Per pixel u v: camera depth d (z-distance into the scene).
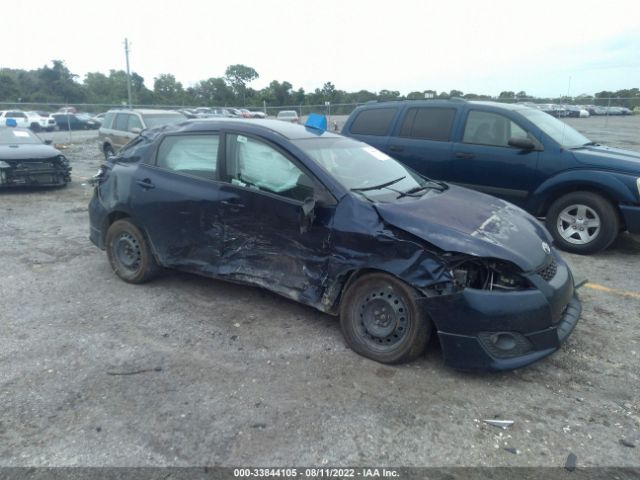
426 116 7.62
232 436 2.92
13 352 3.84
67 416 3.09
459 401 3.28
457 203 4.17
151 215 4.83
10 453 2.77
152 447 2.83
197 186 4.56
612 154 6.51
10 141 11.30
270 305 4.71
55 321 4.38
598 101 23.31
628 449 2.87
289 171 4.11
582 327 4.36
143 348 3.91
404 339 3.58
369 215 3.69
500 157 6.86
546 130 6.73
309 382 3.47
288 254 4.08
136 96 66.38
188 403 3.22
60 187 11.57
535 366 3.72
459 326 3.36
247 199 4.25
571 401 3.31
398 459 2.77
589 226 6.37
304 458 2.76
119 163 5.23
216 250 4.50
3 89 61.88
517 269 3.40
